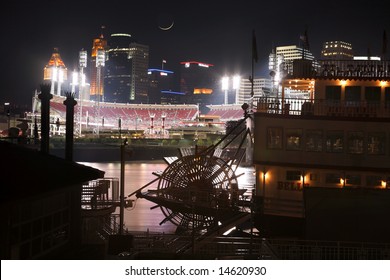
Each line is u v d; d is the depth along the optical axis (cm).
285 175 4922
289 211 4597
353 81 4947
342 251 3738
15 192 2175
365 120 4788
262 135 4959
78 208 2969
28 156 2803
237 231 5441
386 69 4962
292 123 4897
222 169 5744
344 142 4812
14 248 2306
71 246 2912
